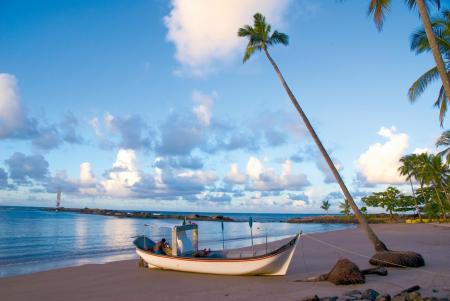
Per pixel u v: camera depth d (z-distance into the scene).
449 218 60.28
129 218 108.88
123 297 10.82
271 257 12.66
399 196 82.19
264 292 10.34
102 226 60.62
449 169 50.75
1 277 16.17
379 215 96.56
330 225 82.06
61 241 34.69
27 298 11.35
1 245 30.73
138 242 17.83
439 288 9.66
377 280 10.97
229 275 13.55
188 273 14.58
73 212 152.75
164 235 43.53
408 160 60.31
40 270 18.47
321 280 11.40
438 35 15.85
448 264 13.70
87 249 28.69
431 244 23.03
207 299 9.92
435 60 9.34
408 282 10.56
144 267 16.75
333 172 15.22
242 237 42.12
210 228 64.31
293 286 10.95
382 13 12.07
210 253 15.06
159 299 10.29
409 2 11.60
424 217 69.69
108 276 14.84
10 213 109.38
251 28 18.16
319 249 22.05
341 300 8.45
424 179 54.81
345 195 15.08
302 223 96.38
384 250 13.98
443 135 29.48
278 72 17.28
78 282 13.79
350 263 11.13
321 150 15.54
